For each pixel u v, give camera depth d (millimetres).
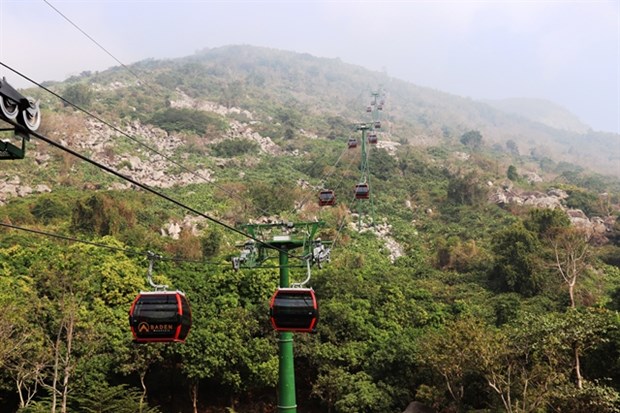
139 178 73875
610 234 66250
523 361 28703
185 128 97250
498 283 49656
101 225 51875
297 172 84562
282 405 24672
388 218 70375
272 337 36500
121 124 93562
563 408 25984
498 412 28312
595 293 48188
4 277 35688
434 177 87000
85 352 30734
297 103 154250
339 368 35344
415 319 41000
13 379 30078
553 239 54125
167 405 36875
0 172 66125
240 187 72062
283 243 26359
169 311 14688
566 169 132625
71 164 72438
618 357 27734
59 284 33375
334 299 40875
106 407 27266
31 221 53406
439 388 32094
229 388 36125
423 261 58625
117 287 37156
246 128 103562
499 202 75688
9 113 8016
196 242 52219
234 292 40250
